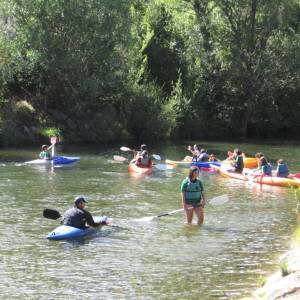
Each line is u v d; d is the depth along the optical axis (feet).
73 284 38.40
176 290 37.50
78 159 96.48
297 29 176.24
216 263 43.34
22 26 122.11
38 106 132.05
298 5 176.65
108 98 139.85
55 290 37.22
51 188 72.13
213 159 99.19
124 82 138.72
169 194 70.44
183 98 153.79
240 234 51.96
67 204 62.85
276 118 174.29
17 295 36.27
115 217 57.52
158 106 144.46
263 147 137.59
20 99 131.75
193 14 169.68
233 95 166.61
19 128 123.03
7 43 122.52
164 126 143.84
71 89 132.36
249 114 167.43
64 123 132.36
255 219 58.13
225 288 37.88
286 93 173.17
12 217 56.34
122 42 129.59
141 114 141.38
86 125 134.00
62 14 122.21
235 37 159.53
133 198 67.51
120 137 138.51
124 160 99.60
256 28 160.66
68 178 80.38
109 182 78.38
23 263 42.55
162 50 160.97
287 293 32.53
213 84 163.63
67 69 125.90
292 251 41.93
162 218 57.57
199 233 52.21
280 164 82.28
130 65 137.08
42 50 123.24
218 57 162.09
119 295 36.50
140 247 47.29
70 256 44.47
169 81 160.45
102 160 101.09
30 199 65.00
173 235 51.21
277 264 43.11
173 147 129.59
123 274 40.57
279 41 160.15
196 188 55.31
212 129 164.86
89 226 51.90
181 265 42.78
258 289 36.60
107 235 50.67
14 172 83.97
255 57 160.76
